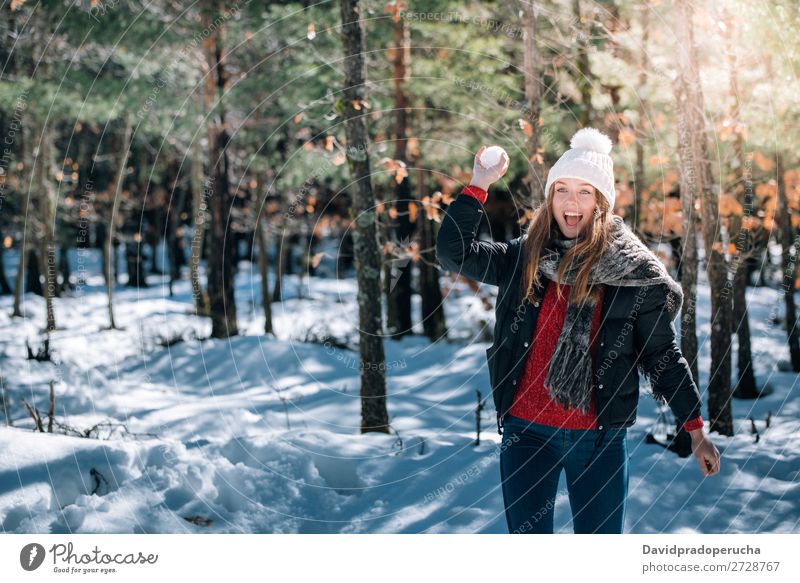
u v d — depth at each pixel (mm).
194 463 3689
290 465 3867
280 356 10820
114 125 17297
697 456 2398
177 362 10797
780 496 3711
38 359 9328
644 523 3490
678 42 5336
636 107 7484
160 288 22812
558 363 2367
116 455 3650
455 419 7250
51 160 15188
